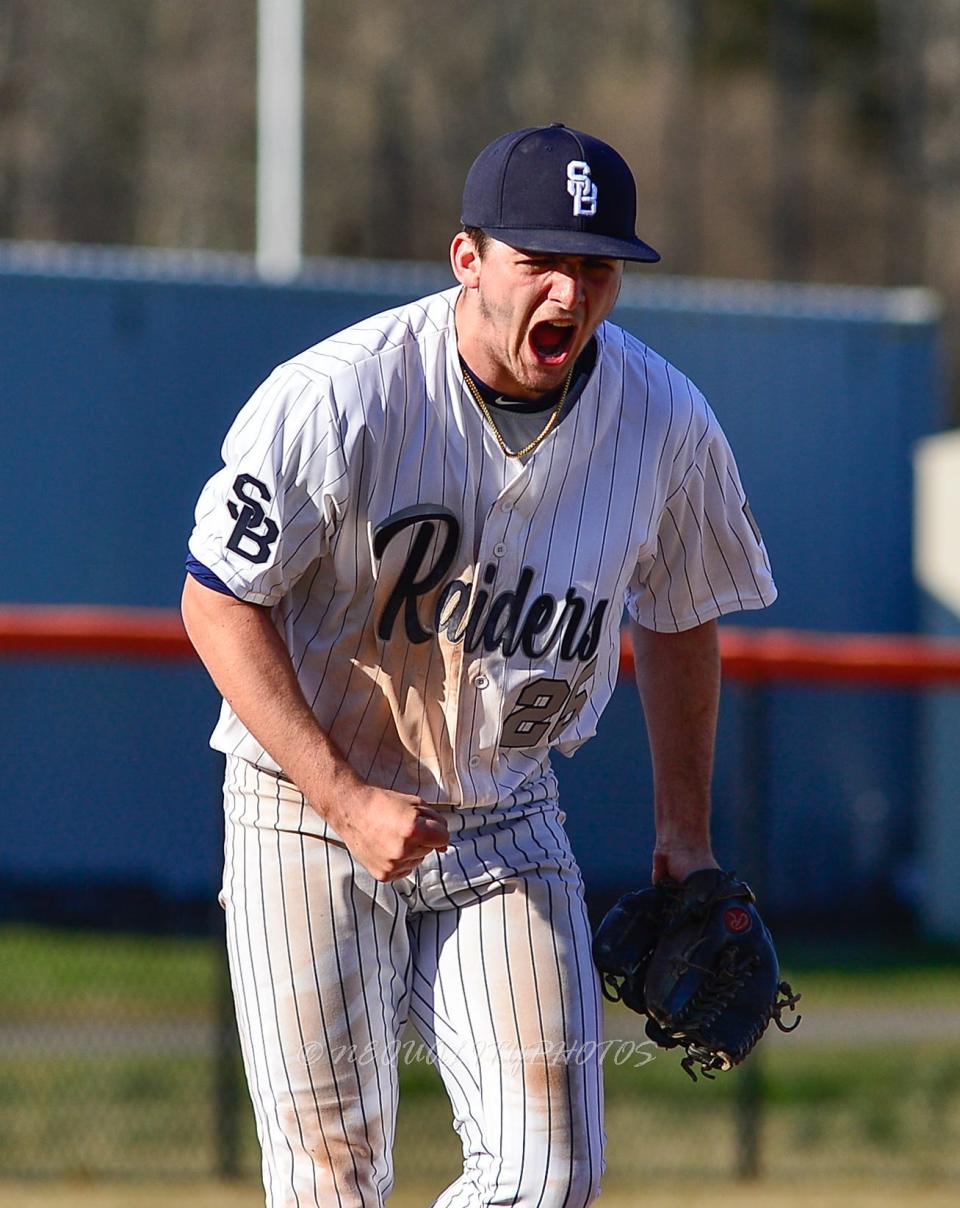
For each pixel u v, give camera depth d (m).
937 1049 30.67
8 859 40.38
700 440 11.29
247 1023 11.29
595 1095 10.98
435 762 11.02
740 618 47.94
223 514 10.45
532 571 10.72
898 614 49.16
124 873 40.69
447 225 121.31
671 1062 29.62
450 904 11.22
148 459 44.03
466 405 10.46
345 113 120.50
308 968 11.03
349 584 10.69
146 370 44.00
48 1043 28.53
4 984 32.78
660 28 130.00
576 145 10.06
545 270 9.95
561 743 11.55
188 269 44.31
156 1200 21.77
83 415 43.59
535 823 11.38
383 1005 11.19
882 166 132.12
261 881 11.15
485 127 122.94
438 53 122.69
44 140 114.44
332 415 10.31
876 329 49.00
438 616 10.71
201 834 41.16
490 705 10.91
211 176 117.56
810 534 48.53
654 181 128.62
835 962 39.50
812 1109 26.91
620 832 41.31
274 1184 11.23
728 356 47.94
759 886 23.47
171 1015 30.67
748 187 130.38
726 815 41.34
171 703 41.31
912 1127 25.91
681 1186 23.59
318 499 10.37
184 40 117.81
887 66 132.62
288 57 61.66
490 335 10.23
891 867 46.88
